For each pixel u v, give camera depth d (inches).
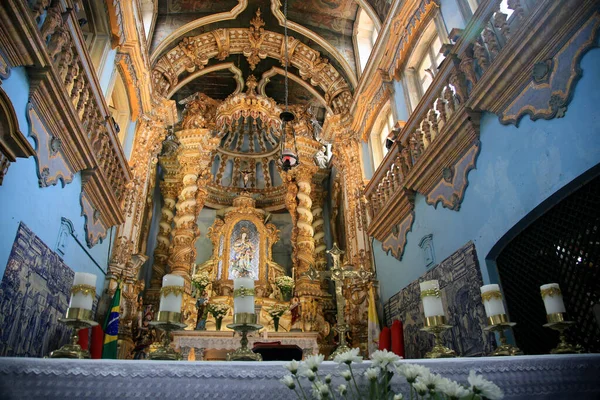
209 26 531.5
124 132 419.2
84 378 91.1
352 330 403.2
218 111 559.5
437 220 298.4
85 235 300.8
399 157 349.4
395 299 362.0
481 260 241.8
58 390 88.8
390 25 417.1
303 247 538.6
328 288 548.7
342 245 566.9
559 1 180.4
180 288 136.7
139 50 396.5
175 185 593.9
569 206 190.4
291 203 581.9
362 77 480.1
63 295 264.1
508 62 212.1
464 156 263.1
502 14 232.1
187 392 94.4
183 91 619.5
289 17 536.1
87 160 274.2
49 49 218.5
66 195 261.6
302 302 473.7
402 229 356.5
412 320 325.1
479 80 233.8
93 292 129.9
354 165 494.3
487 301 161.5
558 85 189.8
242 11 527.8
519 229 216.5
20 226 205.5
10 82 193.0
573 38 183.0
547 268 201.0
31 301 221.6
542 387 107.3
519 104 215.2
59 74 218.4
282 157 390.6
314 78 562.3
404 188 332.2
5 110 160.1
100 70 332.5
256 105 559.2
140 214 428.1
